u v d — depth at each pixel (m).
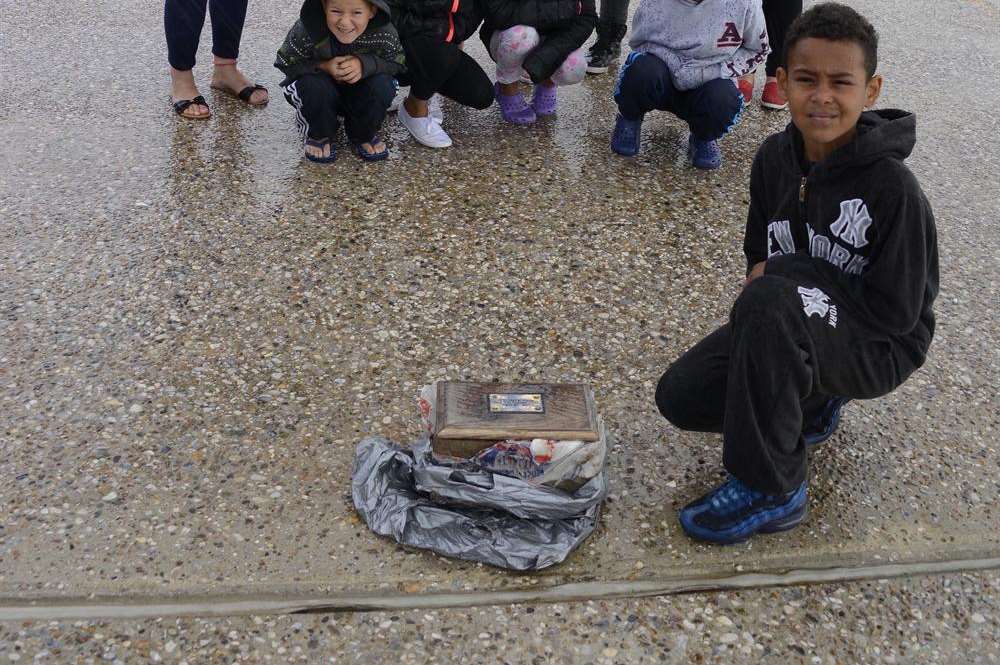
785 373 2.04
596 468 2.24
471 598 2.15
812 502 2.46
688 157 4.30
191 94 4.34
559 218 3.70
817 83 2.04
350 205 3.69
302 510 2.33
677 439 2.63
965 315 3.30
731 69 3.98
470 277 3.29
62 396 2.65
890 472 2.58
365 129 3.95
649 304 3.22
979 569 2.31
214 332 2.95
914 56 5.78
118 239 3.38
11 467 2.40
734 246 3.61
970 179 4.30
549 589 2.19
